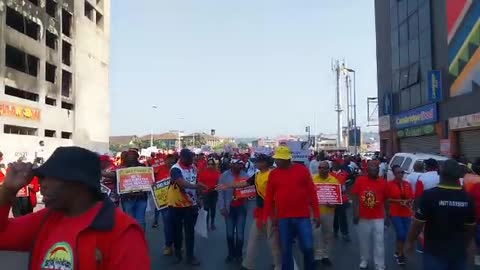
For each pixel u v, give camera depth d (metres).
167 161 13.06
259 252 10.43
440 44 27.80
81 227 2.25
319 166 9.55
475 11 23.61
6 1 39.47
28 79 43.06
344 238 11.95
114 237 2.26
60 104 50.66
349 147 61.81
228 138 166.25
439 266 5.12
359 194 8.86
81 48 57.59
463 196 5.11
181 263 9.39
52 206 2.34
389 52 37.16
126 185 9.66
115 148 98.31
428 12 29.14
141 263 2.27
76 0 55.97
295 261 9.53
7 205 2.48
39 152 38.62
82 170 2.32
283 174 7.30
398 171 9.32
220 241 11.95
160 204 9.70
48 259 2.27
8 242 2.49
